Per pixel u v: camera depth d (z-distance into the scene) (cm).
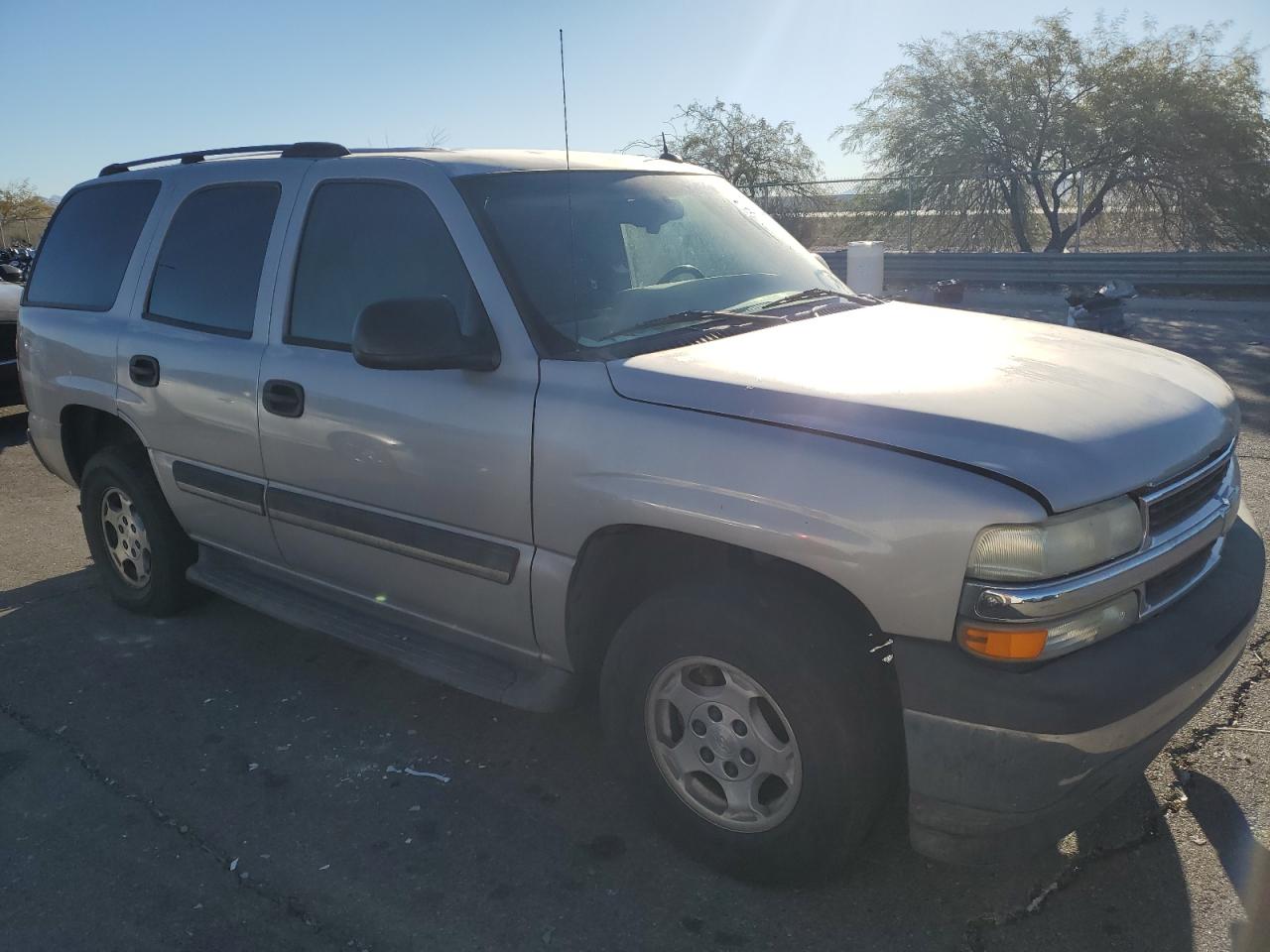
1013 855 236
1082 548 223
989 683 224
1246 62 1969
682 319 320
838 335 311
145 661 423
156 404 405
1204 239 2006
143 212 436
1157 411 261
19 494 693
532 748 347
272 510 369
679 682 273
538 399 286
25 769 345
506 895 274
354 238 344
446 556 314
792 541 238
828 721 243
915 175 2089
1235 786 305
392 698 386
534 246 315
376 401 321
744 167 2269
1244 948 244
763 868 267
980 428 234
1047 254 1576
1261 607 419
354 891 278
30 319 483
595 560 284
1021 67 2069
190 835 305
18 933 266
